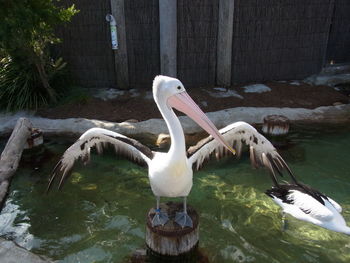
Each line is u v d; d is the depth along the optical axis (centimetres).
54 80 794
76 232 423
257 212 459
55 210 464
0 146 629
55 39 717
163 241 341
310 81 907
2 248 343
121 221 441
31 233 421
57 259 380
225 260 376
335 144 626
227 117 692
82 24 802
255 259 378
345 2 905
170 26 769
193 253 358
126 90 839
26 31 628
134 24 796
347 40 955
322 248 393
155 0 770
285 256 382
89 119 690
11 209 463
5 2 602
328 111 725
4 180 490
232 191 505
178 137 309
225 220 443
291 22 852
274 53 871
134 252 385
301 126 686
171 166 311
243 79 874
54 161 583
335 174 539
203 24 798
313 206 422
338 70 950
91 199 487
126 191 506
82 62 837
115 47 788
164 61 800
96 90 835
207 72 845
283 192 458
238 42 834
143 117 705
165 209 368
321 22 881
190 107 315
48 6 651
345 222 418
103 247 397
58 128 664
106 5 781
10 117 715
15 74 765
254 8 812
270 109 723
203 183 524
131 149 366
